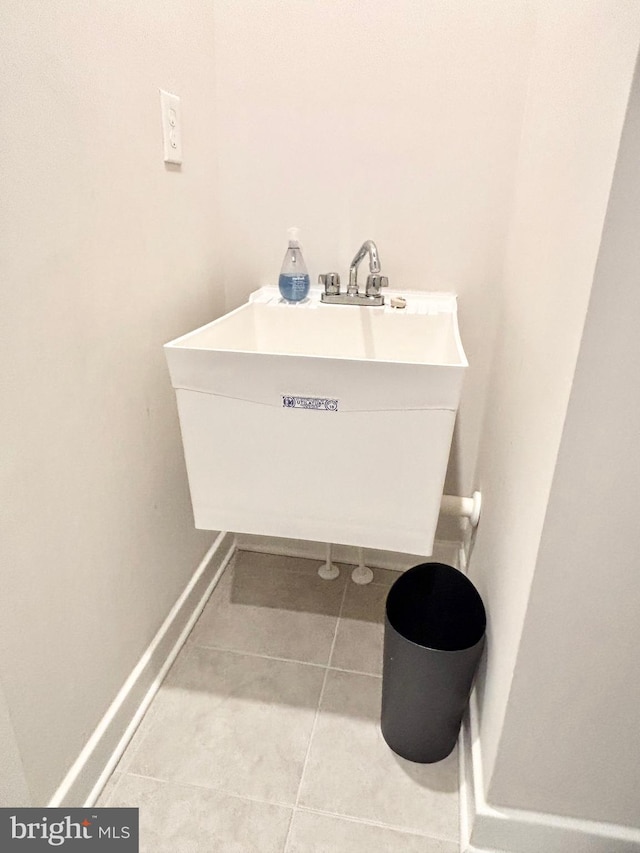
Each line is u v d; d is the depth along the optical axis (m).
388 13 1.10
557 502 0.67
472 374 1.36
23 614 0.77
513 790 0.88
